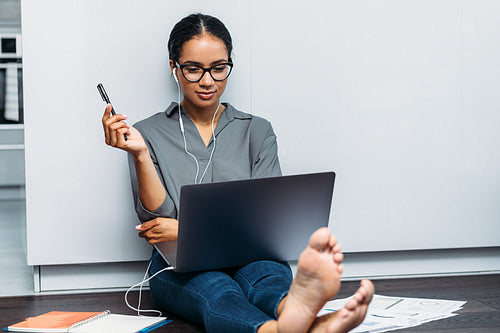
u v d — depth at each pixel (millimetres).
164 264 1759
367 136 2316
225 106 2025
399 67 2316
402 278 2367
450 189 2375
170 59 1927
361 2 2281
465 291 2105
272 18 2244
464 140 2371
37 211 2148
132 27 2172
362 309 1155
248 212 1526
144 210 1781
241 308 1370
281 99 2268
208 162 1909
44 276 2211
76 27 2131
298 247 1672
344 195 2318
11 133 4906
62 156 2152
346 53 2285
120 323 1677
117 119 1630
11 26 4641
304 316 1199
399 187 2346
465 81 2357
